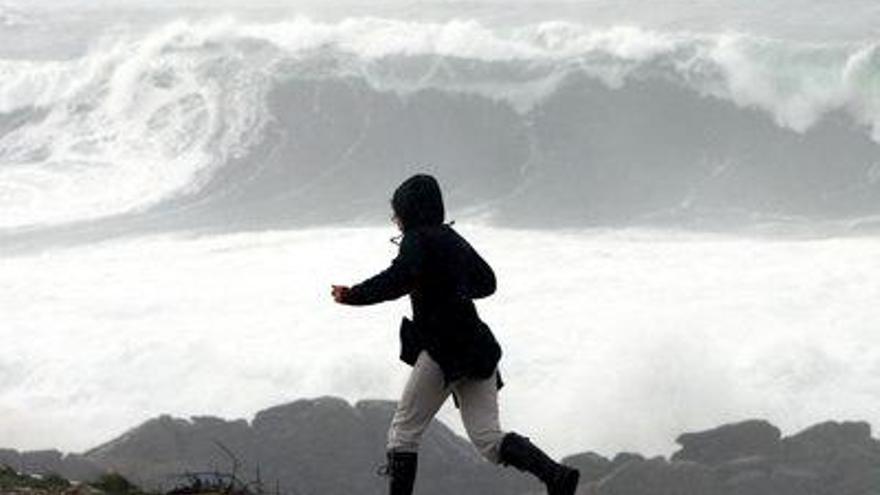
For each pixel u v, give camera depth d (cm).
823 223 10319
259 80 13138
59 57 13812
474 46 13250
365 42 13400
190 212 11000
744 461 5744
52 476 3569
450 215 10956
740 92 12556
